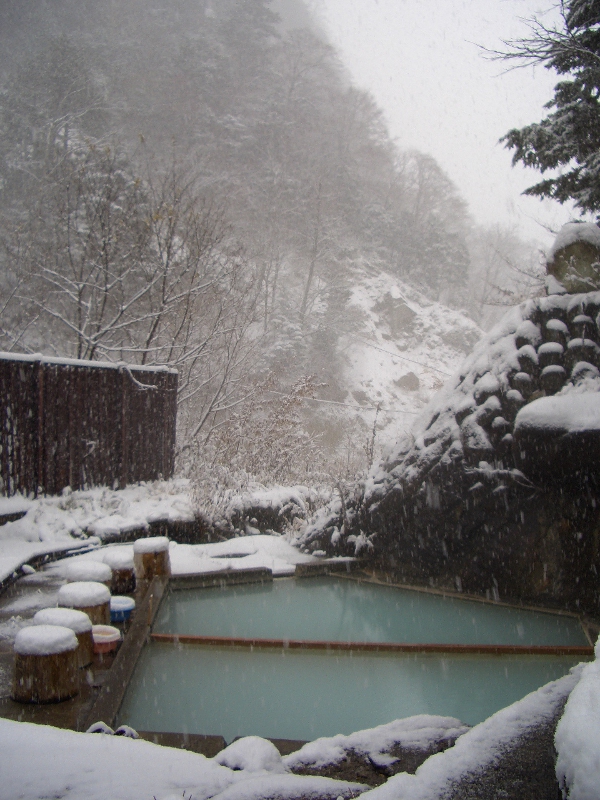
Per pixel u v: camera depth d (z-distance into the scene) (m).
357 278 49.91
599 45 12.47
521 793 2.12
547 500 7.45
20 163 29.34
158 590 6.66
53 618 4.31
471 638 6.30
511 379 8.08
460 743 2.52
